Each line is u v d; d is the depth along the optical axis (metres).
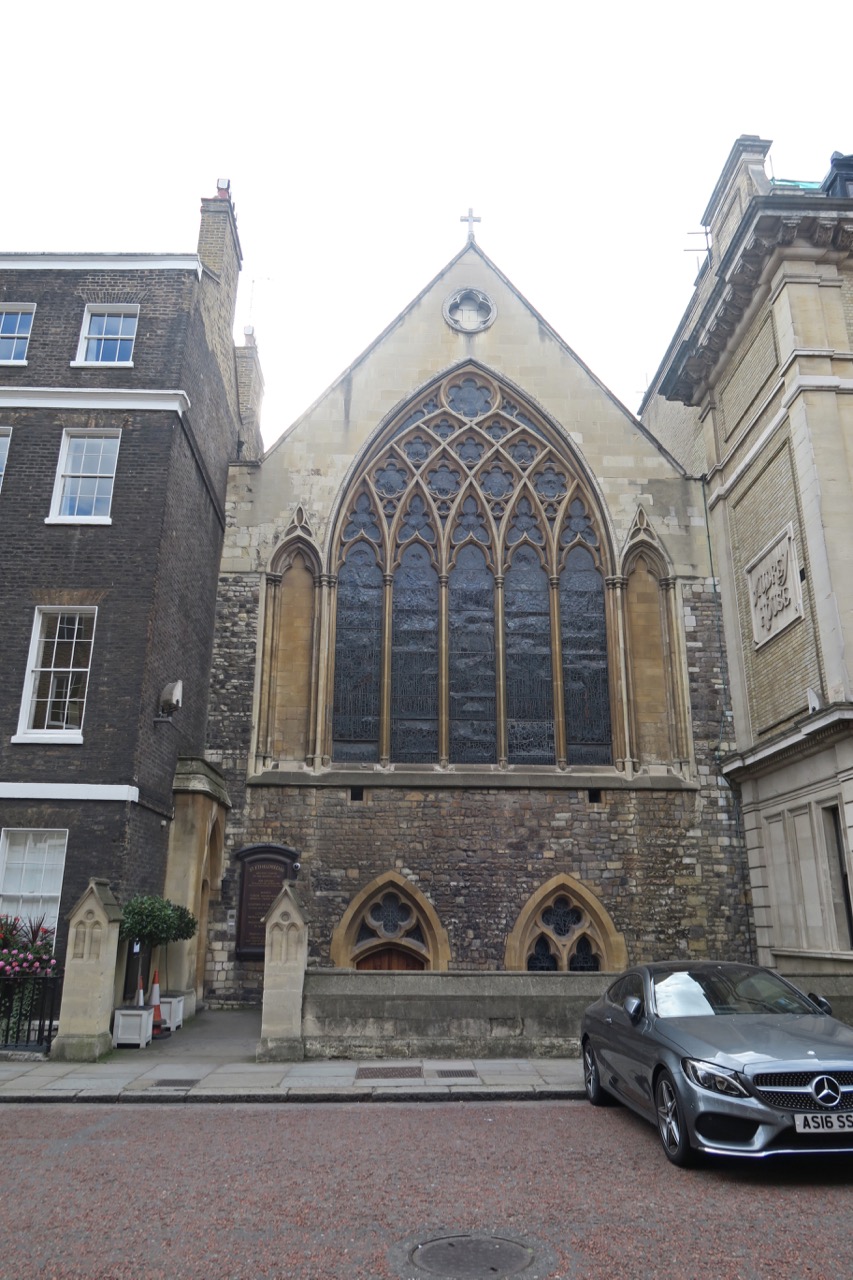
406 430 21.83
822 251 17.38
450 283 22.98
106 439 17.19
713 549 21.05
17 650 15.65
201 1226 5.86
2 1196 6.51
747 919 18.75
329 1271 5.11
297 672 20.19
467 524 21.44
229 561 20.56
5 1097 9.91
